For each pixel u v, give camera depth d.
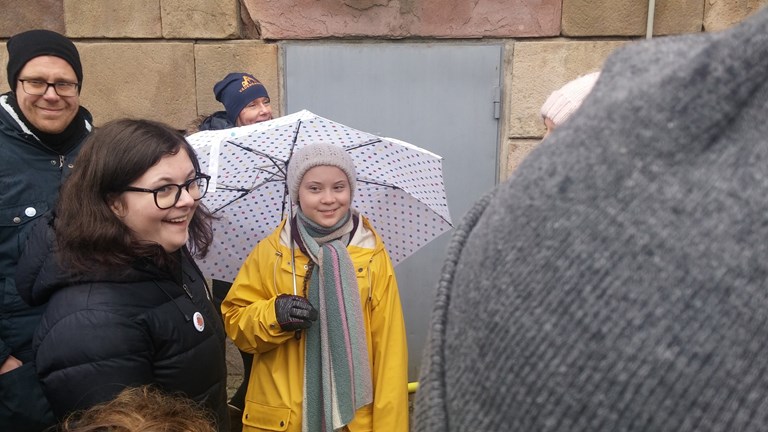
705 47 0.42
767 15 0.40
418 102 3.59
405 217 2.64
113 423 1.24
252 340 2.22
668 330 0.39
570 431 0.41
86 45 3.60
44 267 1.62
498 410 0.45
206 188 1.87
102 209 1.56
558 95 1.67
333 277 2.22
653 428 0.39
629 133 0.42
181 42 3.59
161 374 1.59
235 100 3.19
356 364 2.19
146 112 3.66
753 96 0.40
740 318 0.37
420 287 3.84
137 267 1.58
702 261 0.38
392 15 3.49
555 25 3.45
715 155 0.40
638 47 0.50
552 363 0.42
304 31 3.54
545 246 0.44
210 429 1.36
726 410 0.37
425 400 0.55
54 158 2.40
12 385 2.19
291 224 2.34
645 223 0.40
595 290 0.41
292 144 2.48
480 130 3.60
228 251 2.63
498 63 3.52
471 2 3.46
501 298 0.46
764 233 0.38
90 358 1.44
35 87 2.29
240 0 3.56
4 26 3.58
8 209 2.26
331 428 2.17
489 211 0.53
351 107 3.61
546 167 0.47
